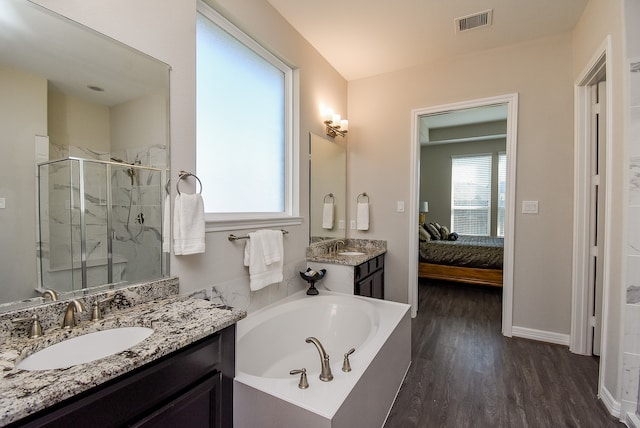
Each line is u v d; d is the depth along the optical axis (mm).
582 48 2330
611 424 1645
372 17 2391
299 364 2080
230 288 1916
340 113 3400
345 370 1407
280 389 1261
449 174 6449
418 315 3299
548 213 2656
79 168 1206
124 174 1352
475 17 2385
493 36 2650
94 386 774
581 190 2441
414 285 3275
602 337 1838
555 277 2637
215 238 1813
